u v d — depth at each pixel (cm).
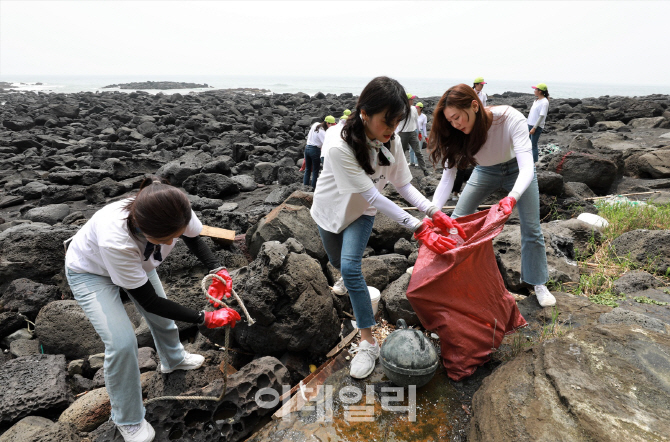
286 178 993
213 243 449
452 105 262
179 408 249
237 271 329
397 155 254
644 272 366
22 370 301
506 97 3650
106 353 214
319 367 296
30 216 744
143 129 1700
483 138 277
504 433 190
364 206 252
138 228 203
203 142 1476
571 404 191
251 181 980
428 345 240
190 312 223
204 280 238
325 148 237
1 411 264
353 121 218
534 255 317
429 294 252
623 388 201
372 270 378
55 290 424
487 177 316
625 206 550
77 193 903
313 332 296
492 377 237
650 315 299
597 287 356
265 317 288
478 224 274
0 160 1229
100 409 271
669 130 1553
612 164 715
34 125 2016
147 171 1081
